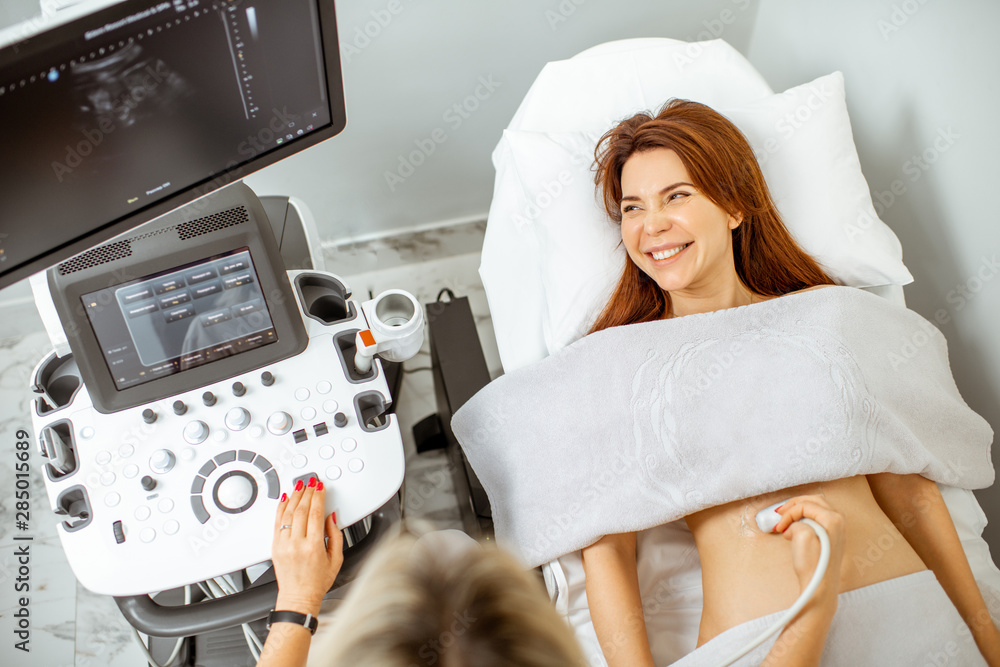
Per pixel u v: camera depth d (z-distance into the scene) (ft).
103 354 3.31
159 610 3.26
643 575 3.83
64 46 2.22
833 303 3.76
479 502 4.66
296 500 3.32
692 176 3.75
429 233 6.36
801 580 3.03
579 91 4.61
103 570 3.27
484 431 4.07
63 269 3.08
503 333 4.67
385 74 4.91
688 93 4.60
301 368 3.67
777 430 3.55
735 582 3.34
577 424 3.79
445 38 4.81
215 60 2.61
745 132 4.25
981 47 3.68
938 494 3.68
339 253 6.26
